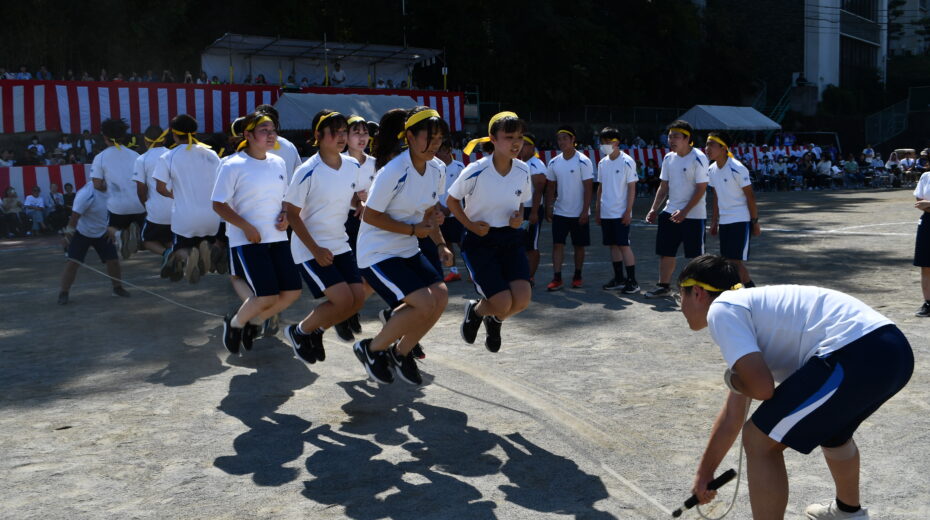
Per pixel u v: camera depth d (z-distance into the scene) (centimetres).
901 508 333
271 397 502
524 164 520
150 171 763
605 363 574
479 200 515
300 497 349
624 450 403
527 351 614
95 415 466
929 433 420
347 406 482
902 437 415
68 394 509
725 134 748
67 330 707
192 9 3030
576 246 900
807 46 4566
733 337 272
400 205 480
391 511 334
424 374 552
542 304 809
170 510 336
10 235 1728
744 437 284
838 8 4622
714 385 513
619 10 4300
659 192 827
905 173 3425
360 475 373
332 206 521
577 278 911
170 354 618
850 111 4591
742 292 287
